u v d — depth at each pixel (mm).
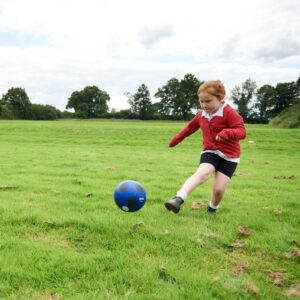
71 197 5020
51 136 25203
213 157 3648
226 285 2271
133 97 116000
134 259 2689
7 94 108062
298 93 99500
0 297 2094
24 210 4078
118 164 9984
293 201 4961
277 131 27359
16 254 2697
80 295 2100
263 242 3170
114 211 4215
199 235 3275
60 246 2984
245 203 4918
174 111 103062
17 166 8820
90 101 126250
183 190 3209
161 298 2078
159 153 14820
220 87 3502
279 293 2199
